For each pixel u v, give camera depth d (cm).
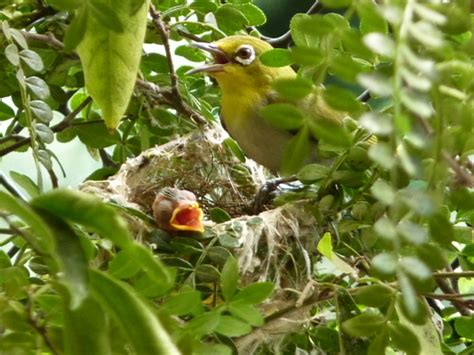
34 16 538
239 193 659
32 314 250
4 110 582
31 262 390
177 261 473
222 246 493
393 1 229
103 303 214
